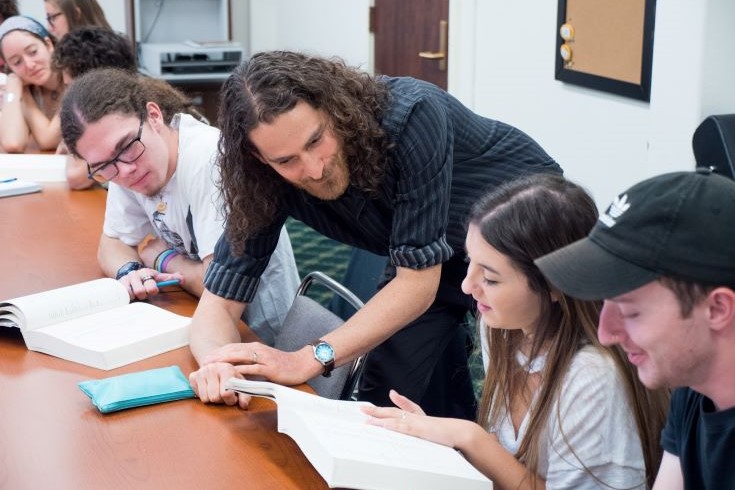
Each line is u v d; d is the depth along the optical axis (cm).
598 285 102
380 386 226
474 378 284
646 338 103
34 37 383
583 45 369
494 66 446
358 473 131
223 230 210
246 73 167
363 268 242
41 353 194
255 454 151
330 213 199
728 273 98
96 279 236
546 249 144
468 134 206
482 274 151
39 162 345
